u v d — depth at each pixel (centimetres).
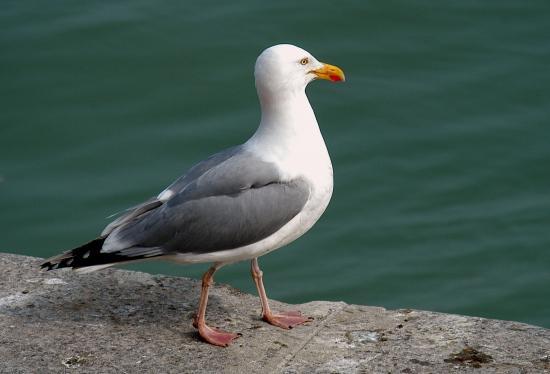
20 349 827
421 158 1728
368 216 1625
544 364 802
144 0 2131
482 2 2106
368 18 2056
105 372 792
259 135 879
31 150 1759
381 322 898
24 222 1614
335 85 1884
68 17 2081
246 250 856
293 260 1551
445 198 1652
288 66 859
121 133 1788
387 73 1916
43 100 1861
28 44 2000
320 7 2081
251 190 847
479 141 1759
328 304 947
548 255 1528
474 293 1462
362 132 1783
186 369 802
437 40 2000
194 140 1758
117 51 1978
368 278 1502
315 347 849
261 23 2044
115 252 834
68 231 1588
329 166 880
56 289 949
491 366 801
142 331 870
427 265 1523
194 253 850
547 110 1819
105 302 927
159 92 1873
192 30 2027
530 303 1436
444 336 861
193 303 937
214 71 1919
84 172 1705
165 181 1669
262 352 838
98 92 1877
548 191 1661
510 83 1883
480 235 1575
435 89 1872
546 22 2048
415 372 794
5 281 962
